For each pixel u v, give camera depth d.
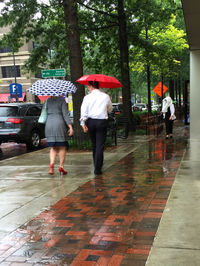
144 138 14.04
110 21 18.00
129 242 3.38
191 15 8.14
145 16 18.61
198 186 5.34
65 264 2.97
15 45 17.94
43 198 5.18
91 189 5.60
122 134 14.21
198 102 12.55
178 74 31.56
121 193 5.25
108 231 3.70
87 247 3.31
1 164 8.82
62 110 6.90
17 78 47.22
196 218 3.88
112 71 21.27
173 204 4.44
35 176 6.99
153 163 7.76
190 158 8.15
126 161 8.23
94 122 6.80
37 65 19.17
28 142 13.80
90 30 18.98
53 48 19.16
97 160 6.80
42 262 3.03
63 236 3.62
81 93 11.31
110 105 6.95
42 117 6.92
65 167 7.90
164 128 19.03
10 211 4.58
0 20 15.99
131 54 21.39
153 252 3.05
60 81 7.02
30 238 3.60
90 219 4.12
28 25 17.16
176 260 2.88
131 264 2.92
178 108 38.19
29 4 15.01
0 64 47.59
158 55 21.14
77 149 10.76
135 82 35.09
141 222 3.93
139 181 6.01
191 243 3.21
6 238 3.62
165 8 18.86
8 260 3.08
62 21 17.86
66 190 5.62
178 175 6.22
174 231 3.52
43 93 6.63
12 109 13.34
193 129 12.77
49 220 4.15
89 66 21.17
